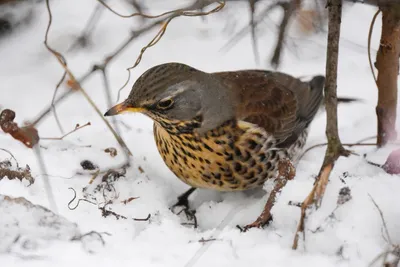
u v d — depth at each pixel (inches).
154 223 363.3
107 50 598.2
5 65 593.3
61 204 371.6
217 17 629.3
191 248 327.9
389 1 370.9
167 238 343.9
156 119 395.2
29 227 332.2
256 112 427.5
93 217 361.4
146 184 415.2
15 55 602.9
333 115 345.1
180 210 420.5
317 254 323.0
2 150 421.7
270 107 438.3
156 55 601.6
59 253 316.8
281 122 440.5
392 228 339.3
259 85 448.8
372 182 377.1
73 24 621.3
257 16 593.6
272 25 605.3
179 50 609.6
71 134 480.7
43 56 598.2
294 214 366.6
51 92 557.9
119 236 341.1
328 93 351.9
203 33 629.3
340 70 588.1
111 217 364.2
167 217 381.4
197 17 634.2
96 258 315.9
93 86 564.4
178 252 325.1
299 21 601.3
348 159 422.6
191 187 440.1
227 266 314.3
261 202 401.4
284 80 490.3
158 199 405.7
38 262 308.7
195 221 404.5
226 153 407.8
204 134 403.5
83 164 425.1
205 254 322.3
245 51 608.7
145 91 384.5
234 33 614.2
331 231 336.5
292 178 376.2
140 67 585.3
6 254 312.8
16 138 412.2
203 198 443.8
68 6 639.8
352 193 361.4
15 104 541.0
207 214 410.0
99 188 399.9
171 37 625.3
